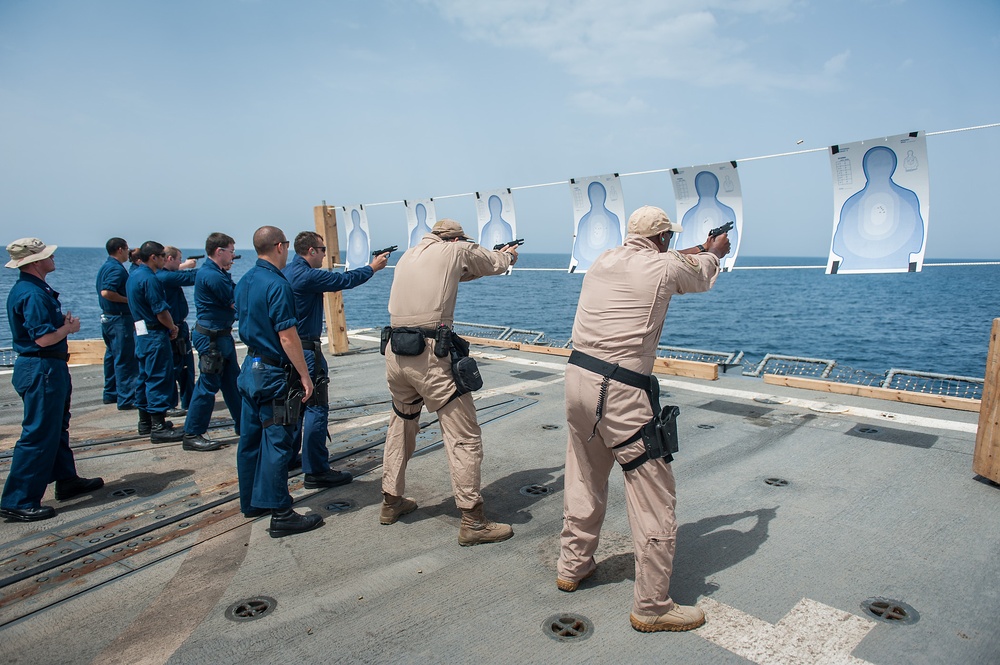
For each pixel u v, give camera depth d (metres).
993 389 3.82
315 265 4.11
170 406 5.48
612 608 2.68
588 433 2.62
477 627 2.54
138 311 5.29
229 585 2.93
